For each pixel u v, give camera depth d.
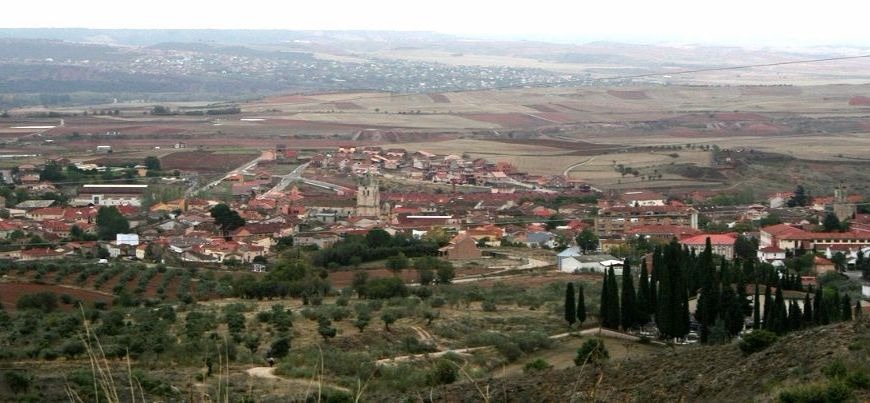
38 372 124.31
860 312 158.62
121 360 134.50
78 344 137.88
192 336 149.50
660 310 159.12
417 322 174.62
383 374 130.88
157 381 109.19
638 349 153.50
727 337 148.38
